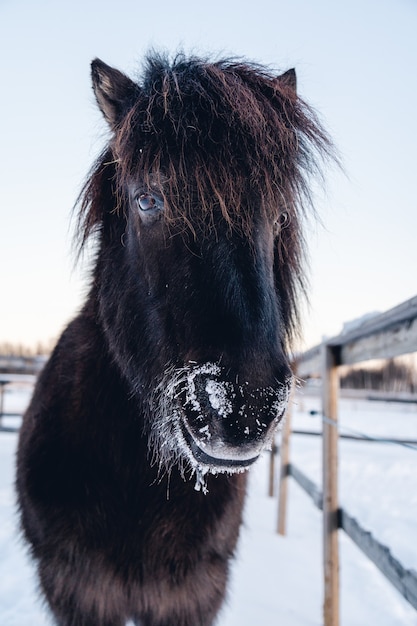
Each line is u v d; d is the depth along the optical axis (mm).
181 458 1552
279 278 1684
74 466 1707
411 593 1642
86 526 1660
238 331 1204
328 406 2615
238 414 1139
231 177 1300
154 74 1633
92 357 1837
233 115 1369
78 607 1718
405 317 1678
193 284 1301
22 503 1931
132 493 1703
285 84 1785
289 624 2482
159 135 1390
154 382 1493
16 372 10781
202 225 1313
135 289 1590
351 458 7375
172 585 1689
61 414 1820
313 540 3848
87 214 1886
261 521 4316
